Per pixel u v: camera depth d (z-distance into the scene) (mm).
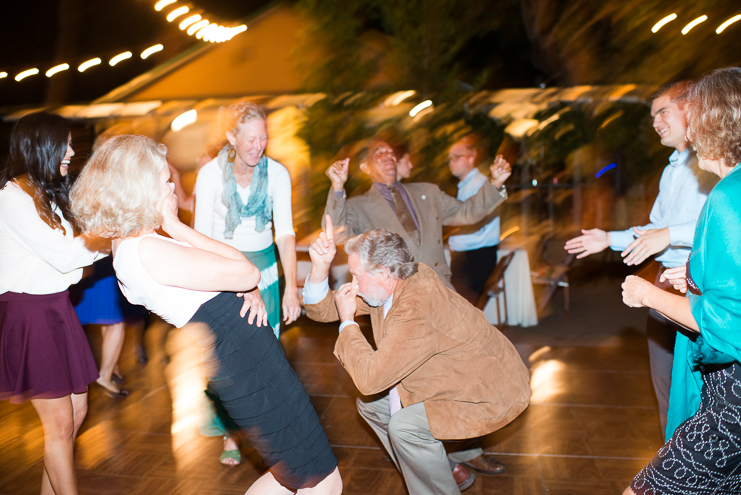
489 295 5336
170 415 3643
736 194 1570
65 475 2287
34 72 8242
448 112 6750
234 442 3020
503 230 8562
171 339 5129
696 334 1858
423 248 3193
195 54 6902
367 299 2254
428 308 2146
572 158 8672
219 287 1755
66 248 2189
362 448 3193
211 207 2795
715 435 1664
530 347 4922
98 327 5699
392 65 6957
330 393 3975
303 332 5434
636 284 1846
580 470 2924
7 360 2217
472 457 2895
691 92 1735
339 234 3076
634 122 8141
